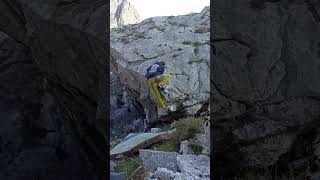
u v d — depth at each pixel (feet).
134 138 17.75
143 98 23.58
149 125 23.00
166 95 22.11
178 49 24.17
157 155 14.76
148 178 13.35
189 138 16.62
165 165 14.15
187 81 22.44
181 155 14.30
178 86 22.34
